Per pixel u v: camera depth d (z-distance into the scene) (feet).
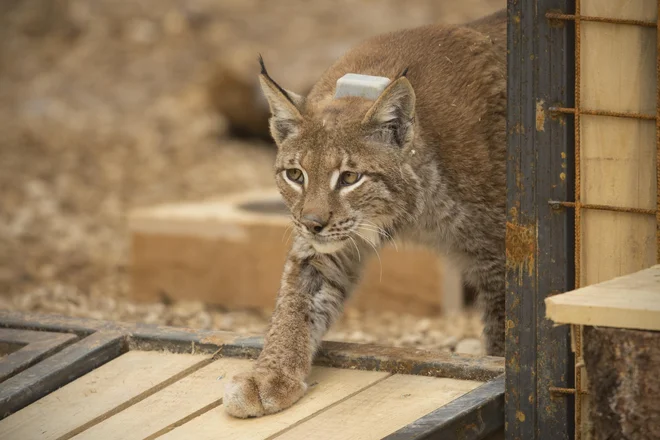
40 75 107.96
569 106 28.02
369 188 33.68
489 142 36.22
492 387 29.99
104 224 74.18
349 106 34.24
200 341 35.29
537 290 28.43
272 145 92.32
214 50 107.34
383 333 49.93
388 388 31.73
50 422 31.22
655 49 27.89
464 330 49.78
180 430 30.09
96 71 107.76
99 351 35.04
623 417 24.41
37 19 118.73
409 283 55.11
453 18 105.60
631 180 28.17
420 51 37.19
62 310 51.44
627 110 28.02
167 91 102.53
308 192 33.42
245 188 81.76
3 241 69.31
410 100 33.68
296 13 110.42
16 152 88.07
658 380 23.91
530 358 28.60
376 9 109.19
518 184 28.35
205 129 92.68
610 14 27.73
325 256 34.04
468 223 35.94
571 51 27.89
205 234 57.41
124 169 85.40
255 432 29.55
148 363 34.86
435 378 32.24
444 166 35.50
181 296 57.98
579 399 28.12
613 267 28.40
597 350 24.79
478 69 36.86
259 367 31.86
